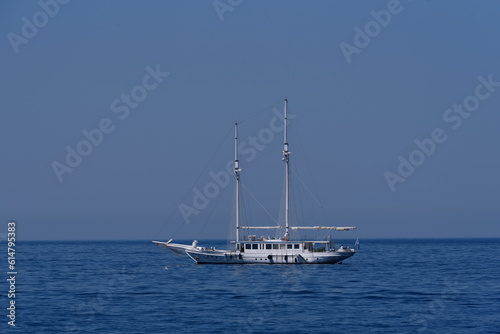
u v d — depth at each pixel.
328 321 185.00
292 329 175.00
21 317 193.25
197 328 176.25
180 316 193.25
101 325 180.75
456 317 190.88
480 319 187.62
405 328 176.00
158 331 172.75
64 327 178.75
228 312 199.50
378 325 179.88
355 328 176.00
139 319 188.75
